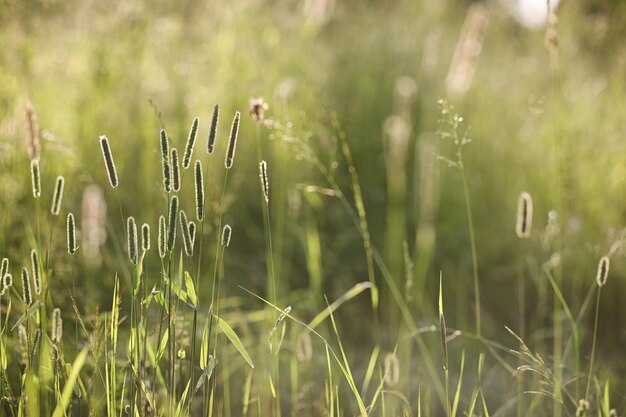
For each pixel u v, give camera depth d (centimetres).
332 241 291
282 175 279
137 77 310
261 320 247
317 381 239
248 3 374
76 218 252
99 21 314
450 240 295
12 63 263
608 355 256
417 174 303
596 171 307
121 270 243
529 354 204
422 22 434
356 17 409
